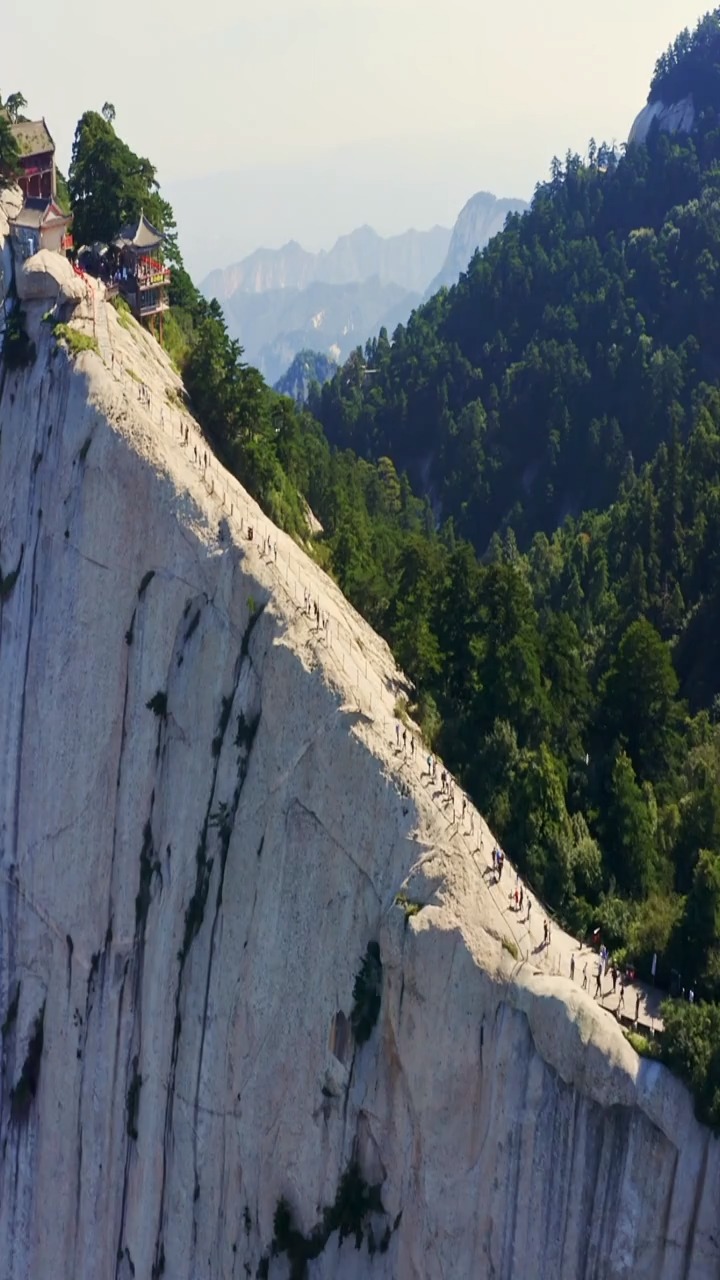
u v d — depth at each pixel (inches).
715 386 6978.4
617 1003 2566.4
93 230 4522.6
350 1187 2736.2
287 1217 2805.1
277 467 3907.5
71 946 3275.1
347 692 2915.8
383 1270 2667.3
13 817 3432.6
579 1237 2442.2
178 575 3211.1
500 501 7313.0
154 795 3208.7
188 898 3063.5
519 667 3152.1
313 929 2822.3
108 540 3287.4
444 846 2701.8
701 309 7662.4
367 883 2765.7
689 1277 2380.7
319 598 3238.2
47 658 3361.2
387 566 4082.2
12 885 3412.9
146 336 3993.6
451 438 7628.0
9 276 4045.3
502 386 7824.8
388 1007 2662.4
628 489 6053.2
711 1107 2349.9
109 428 3319.4
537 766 2913.4
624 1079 2397.9
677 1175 2380.7
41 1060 3321.9
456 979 2568.9
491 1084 2532.0
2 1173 3361.2
